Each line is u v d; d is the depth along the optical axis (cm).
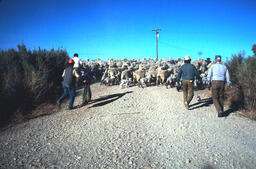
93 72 1346
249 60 611
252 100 546
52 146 339
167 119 470
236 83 635
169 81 897
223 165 268
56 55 866
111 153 308
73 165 275
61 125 448
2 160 293
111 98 707
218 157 291
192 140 352
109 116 502
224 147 323
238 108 575
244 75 575
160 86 968
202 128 409
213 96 490
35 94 637
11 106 566
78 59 627
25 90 621
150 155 300
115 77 1088
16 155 309
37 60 742
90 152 313
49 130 418
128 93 789
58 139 369
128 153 307
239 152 307
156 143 342
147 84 985
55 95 762
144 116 502
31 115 538
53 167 271
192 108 561
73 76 560
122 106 594
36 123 468
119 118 486
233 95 625
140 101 657
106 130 408
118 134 385
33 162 287
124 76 1035
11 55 722
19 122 480
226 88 691
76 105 636
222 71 473
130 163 276
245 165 269
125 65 1223
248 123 446
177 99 671
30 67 689
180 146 329
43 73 711
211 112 523
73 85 568
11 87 580
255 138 361
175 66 1191
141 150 317
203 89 890
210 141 347
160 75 984
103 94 795
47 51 820
